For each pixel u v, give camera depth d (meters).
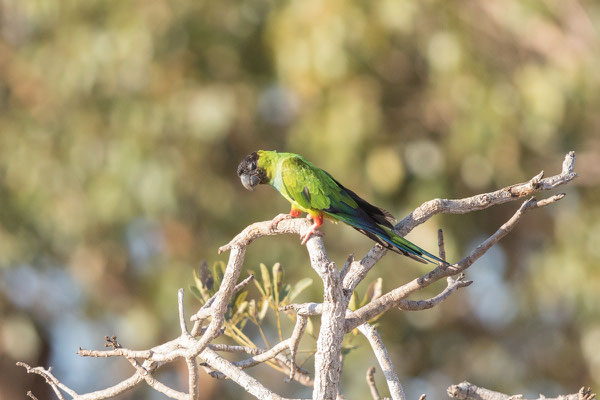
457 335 17.70
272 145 15.69
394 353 17.16
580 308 15.17
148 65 14.60
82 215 15.20
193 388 5.24
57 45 15.23
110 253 15.85
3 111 15.90
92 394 5.62
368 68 14.30
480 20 14.63
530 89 13.95
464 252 15.32
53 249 16.06
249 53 15.12
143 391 19.70
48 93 15.54
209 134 14.63
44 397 18.73
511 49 14.68
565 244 15.29
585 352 15.20
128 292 16.47
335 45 13.52
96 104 15.11
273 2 14.59
